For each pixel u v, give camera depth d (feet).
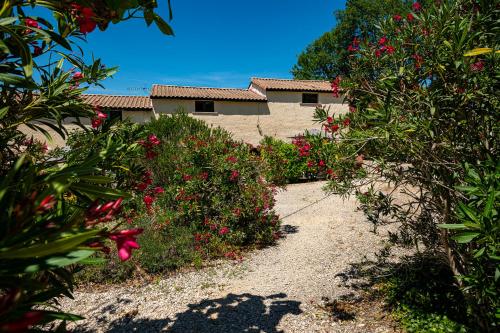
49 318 3.78
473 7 8.95
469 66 8.00
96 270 17.24
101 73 7.67
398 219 13.11
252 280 16.89
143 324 13.08
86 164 5.10
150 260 18.12
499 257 6.04
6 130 6.57
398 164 11.12
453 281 13.37
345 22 86.43
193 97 58.18
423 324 11.41
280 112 63.87
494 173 6.61
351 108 12.10
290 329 12.17
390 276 15.34
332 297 14.40
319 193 37.86
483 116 9.39
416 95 9.41
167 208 24.06
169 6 4.88
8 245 3.43
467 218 6.46
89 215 3.97
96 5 4.27
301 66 110.52
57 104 6.94
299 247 21.72
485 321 9.98
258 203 22.77
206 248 20.58
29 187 3.99
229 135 27.81
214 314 13.55
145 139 9.77
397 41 10.30
